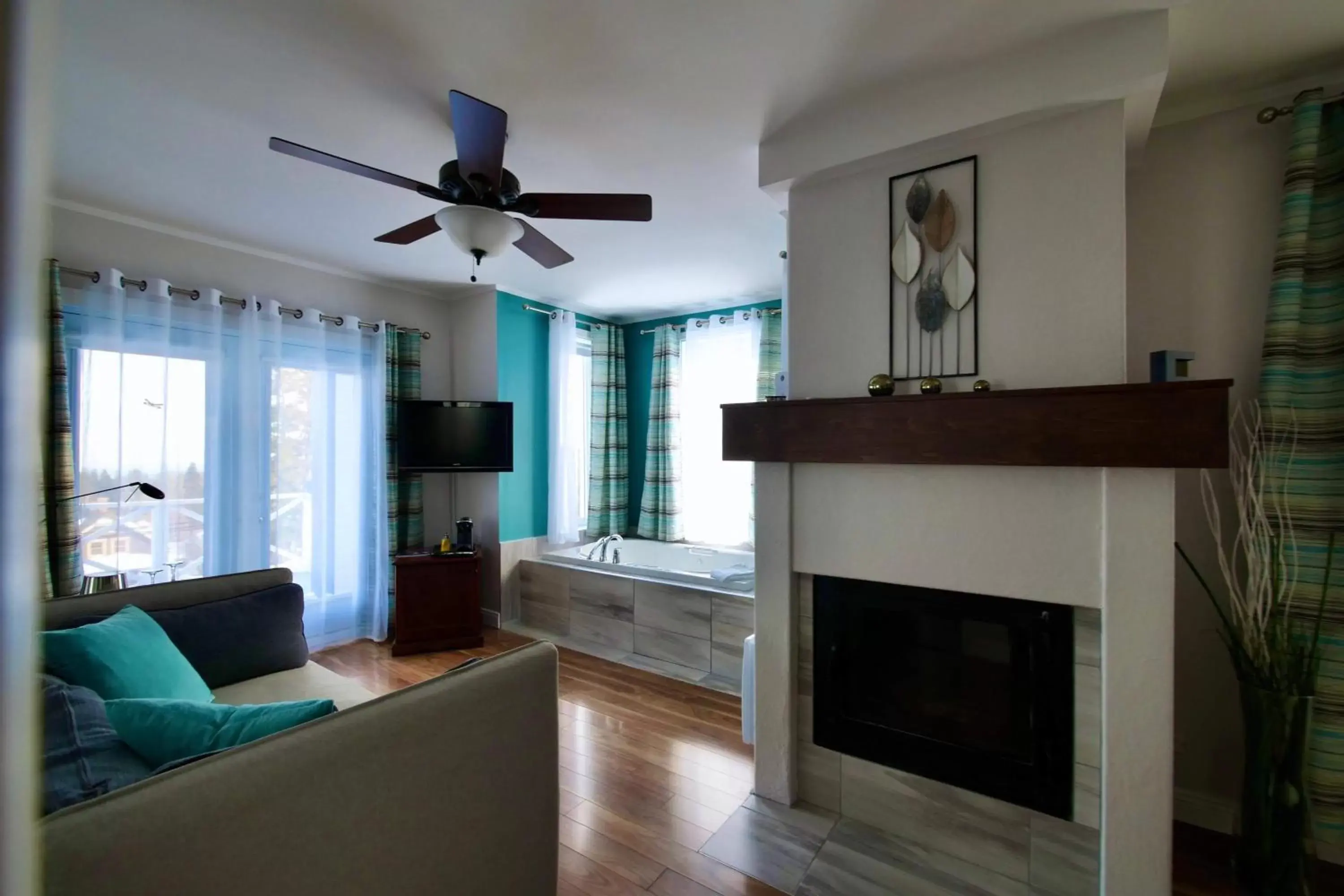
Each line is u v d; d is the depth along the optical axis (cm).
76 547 263
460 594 375
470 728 125
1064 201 170
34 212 26
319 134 210
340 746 104
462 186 192
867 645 206
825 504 205
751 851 187
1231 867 179
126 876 78
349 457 380
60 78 179
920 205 191
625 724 272
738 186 250
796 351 213
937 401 179
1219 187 199
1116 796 158
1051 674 170
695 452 461
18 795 26
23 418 25
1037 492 171
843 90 187
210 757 94
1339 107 179
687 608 342
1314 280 181
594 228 297
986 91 173
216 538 314
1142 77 155
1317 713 178
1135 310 211
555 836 146
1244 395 194
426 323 431
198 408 310
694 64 173
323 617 367
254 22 155
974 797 183
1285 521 179
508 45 164
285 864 95
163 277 303
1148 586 155
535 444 446
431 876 118
